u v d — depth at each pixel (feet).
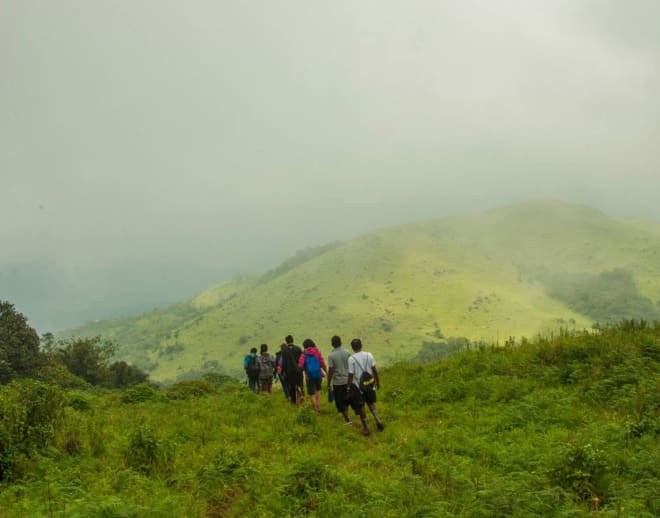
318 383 43.75
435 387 45.52
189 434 34.68
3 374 131.95
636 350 41.65
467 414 36.70
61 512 18.79
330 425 37.47
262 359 58.34
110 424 37.40
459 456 27.04
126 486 23.25
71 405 45.34
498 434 30.89
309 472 23.86
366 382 35.35
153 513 19.38
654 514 18.01
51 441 28.30
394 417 39.34
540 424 31.78
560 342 47.62
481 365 48.93
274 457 29.04
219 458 26.94
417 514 19.63
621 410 31.94
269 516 20.10
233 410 44.39
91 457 27.66
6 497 21.29
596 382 37.37
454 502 20.15
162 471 26.20
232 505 22.03
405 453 28.73
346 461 28.53
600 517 18.04
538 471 23.21
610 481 21.21
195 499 22.16
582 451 22.79
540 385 40.88
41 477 23.91
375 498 21.31
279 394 56.70
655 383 34.09
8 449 25.17
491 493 19.84
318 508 20.65
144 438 28.43
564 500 20.01
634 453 24.47
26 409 28.71
